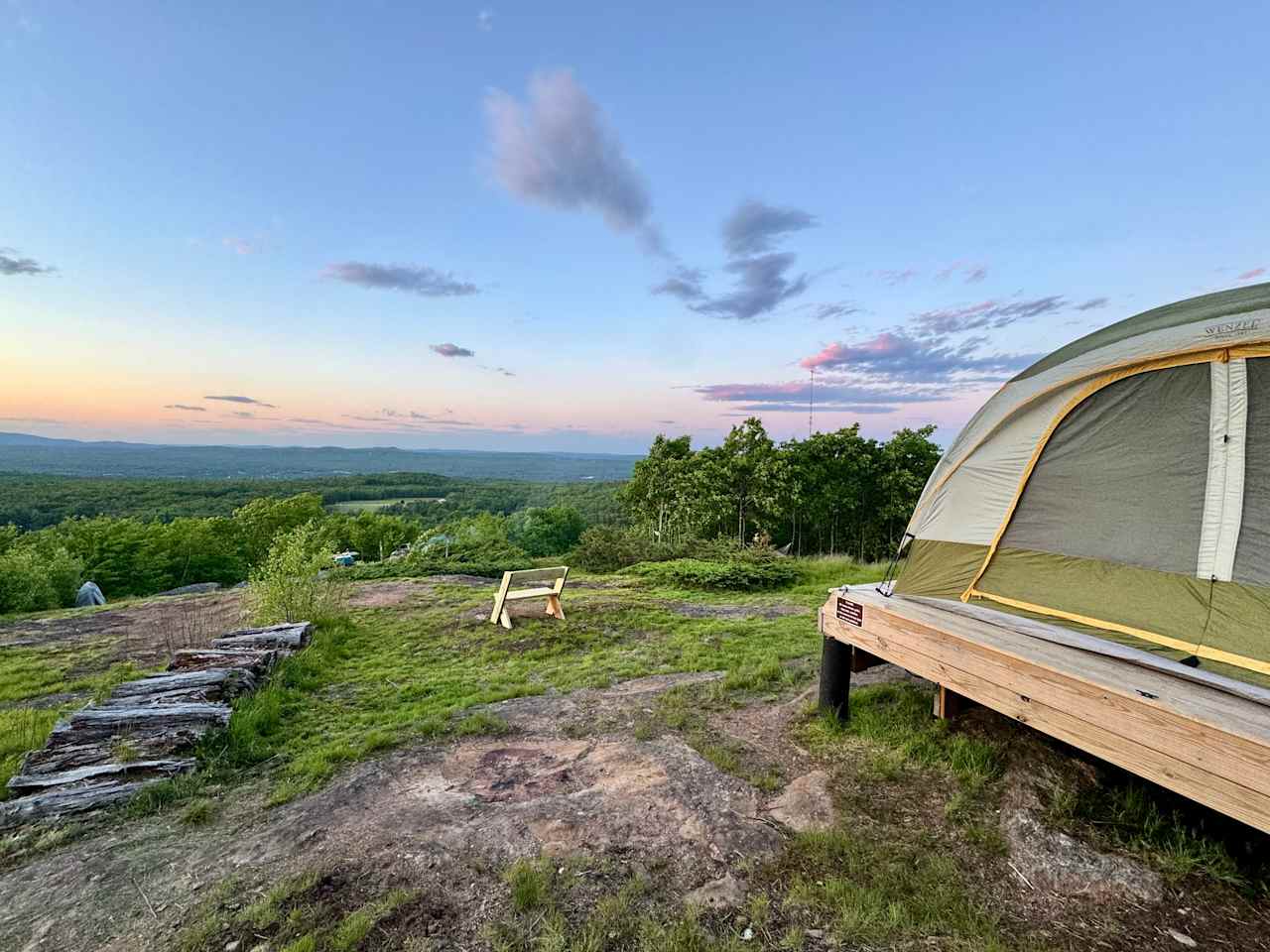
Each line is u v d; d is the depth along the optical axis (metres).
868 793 2.75
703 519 24.23
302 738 4.00
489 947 1.89
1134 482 2.91
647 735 3.60
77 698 5.52
